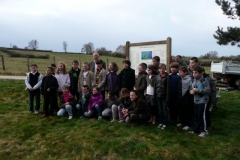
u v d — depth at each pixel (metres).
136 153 4.75
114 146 4.97
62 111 7.14
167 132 5.63
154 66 6.20
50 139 5.46
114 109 6.50
